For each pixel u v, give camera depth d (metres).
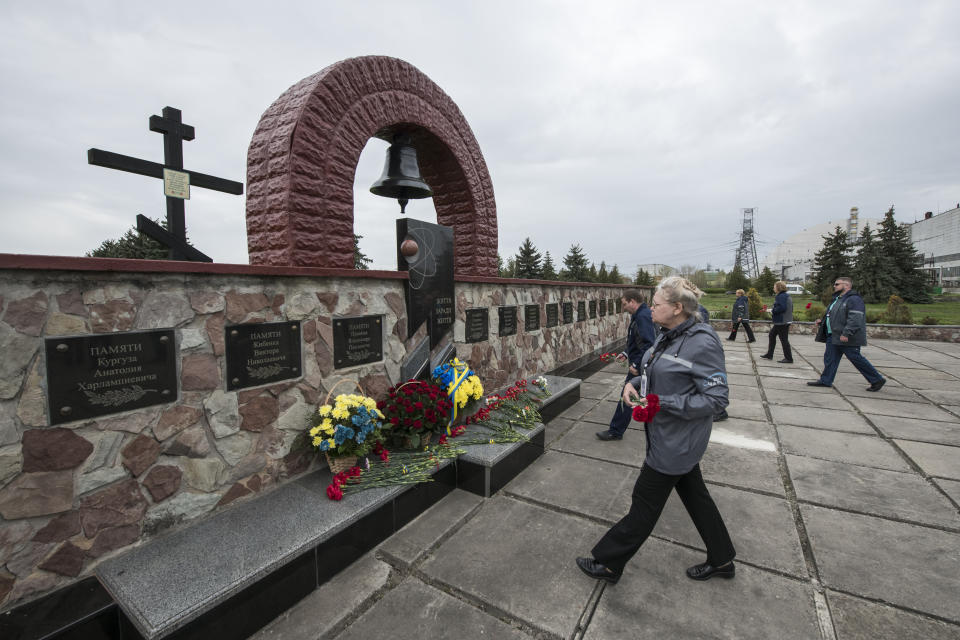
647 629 2.03
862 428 4.79
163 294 2.27
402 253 3.91
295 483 2.91
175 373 2.33
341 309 3.28
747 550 2.63
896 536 2.74
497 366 5.58
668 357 2.12
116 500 2.13
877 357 9.58
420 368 4.06
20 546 1.85
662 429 2.11
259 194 3.71
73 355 1.97
